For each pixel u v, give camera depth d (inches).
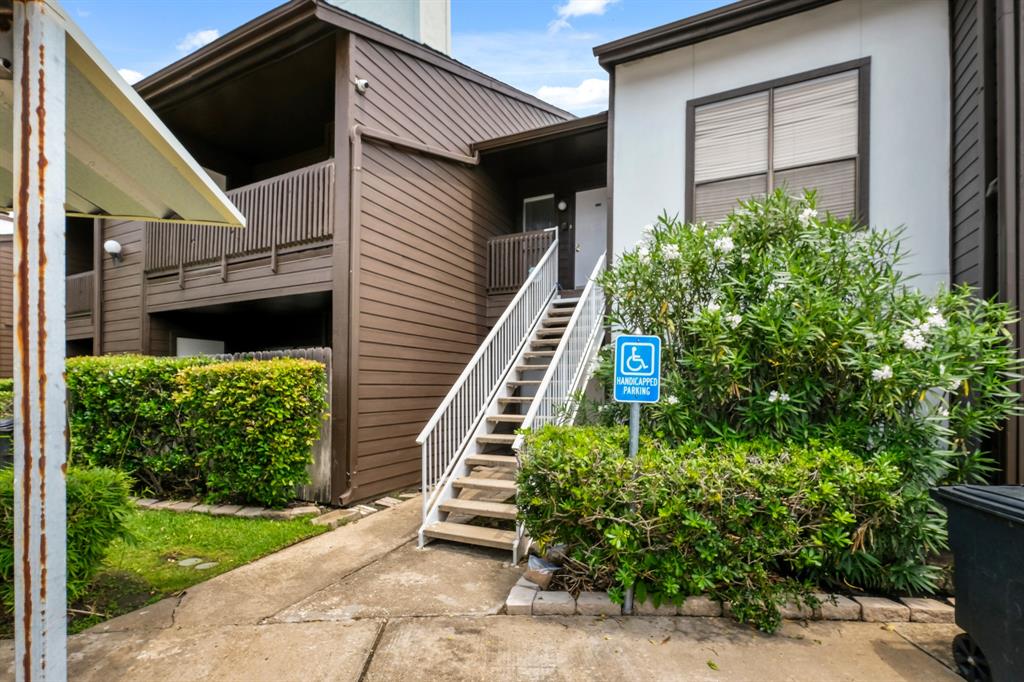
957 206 174.2
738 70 214.8
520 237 335.3
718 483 118.2
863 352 130.5
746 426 142.8
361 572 151.6
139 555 164.4
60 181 69.1
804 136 202.2
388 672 101.7
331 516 211.6
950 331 129.3
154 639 114.2
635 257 163.6
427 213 289.3
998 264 144.3
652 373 125.6
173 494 241.4
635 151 233.5
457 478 192.5
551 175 374.0
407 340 269.0
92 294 375.6
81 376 252.8
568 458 129.2
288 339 387.5
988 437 146.6
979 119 155.2
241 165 389.4
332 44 247.1
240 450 213.2
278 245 261.1
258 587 141.1
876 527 121.1
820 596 127.7
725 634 115.8
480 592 137.9
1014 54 143.2
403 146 266.8
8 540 115.7
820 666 103.3
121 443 245.4
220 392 212.8
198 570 153.6
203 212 135.0
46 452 67.0
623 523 121.9
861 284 140.7
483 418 215.9
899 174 186.7
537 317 290.4
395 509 224.1
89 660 105.8
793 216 155.4
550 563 140.3
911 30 186.9
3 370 517.3
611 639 113.5
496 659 105.9
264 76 273.7
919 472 127.6
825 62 199.6
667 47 224.2
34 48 67.1
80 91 86.3
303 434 216.1
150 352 328.5
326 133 336.2
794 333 131.1
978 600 97.4
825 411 142.0
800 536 121.3
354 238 234.5
